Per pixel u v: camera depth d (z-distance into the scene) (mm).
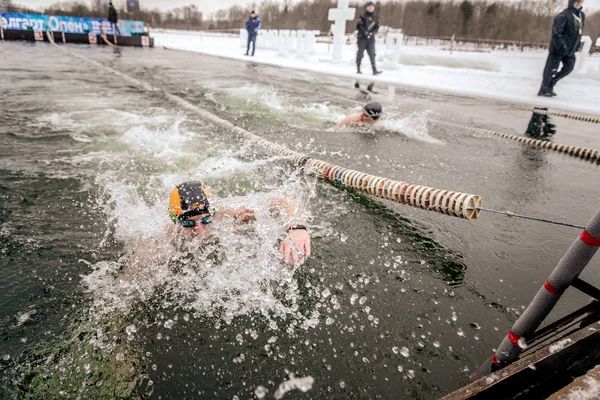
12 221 2344
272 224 2342
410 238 2373
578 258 1121
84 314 1631
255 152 3955
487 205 2926
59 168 3186
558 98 8602
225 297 1766
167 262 1980
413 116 6195
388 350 1492
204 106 6082
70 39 20531
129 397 1266
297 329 1588
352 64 15180
